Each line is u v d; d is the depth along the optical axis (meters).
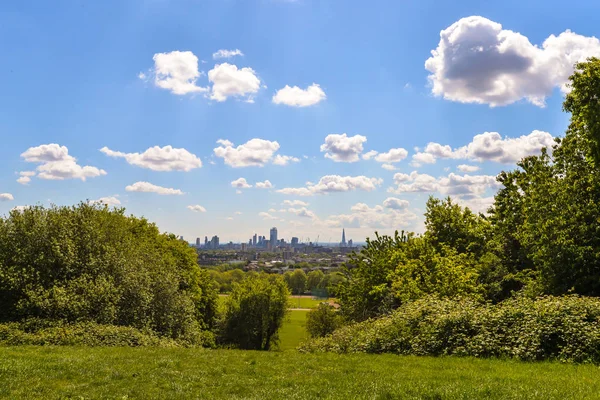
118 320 32.12
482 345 18.16
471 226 41.59
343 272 48.38
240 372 15.52
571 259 25.89
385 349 21.19
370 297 42.16
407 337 20.95
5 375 13.65
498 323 18.86
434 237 41.78
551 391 10.83
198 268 62.09
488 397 10.55
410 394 11.24
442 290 29.25
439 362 16.70
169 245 57.72
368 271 43.81
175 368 16.05
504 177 39.09
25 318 28.67
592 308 17.42
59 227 33.59
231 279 148.62
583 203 28.08
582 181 28.61
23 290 29.12
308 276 165.75
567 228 27.30
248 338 78.44
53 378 13.71
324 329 71.50
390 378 13.52
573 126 30.30
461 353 18.42
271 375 14.90
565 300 18.55
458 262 34.06
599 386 11.40
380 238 46.00
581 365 14.83
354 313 43.62
